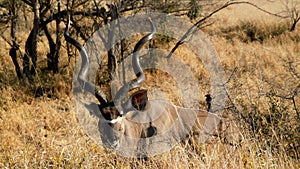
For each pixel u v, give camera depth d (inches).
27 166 297.1
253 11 1432.1
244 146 315.9
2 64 817.5
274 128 348.5
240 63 780.6
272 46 1002.7
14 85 688.4
